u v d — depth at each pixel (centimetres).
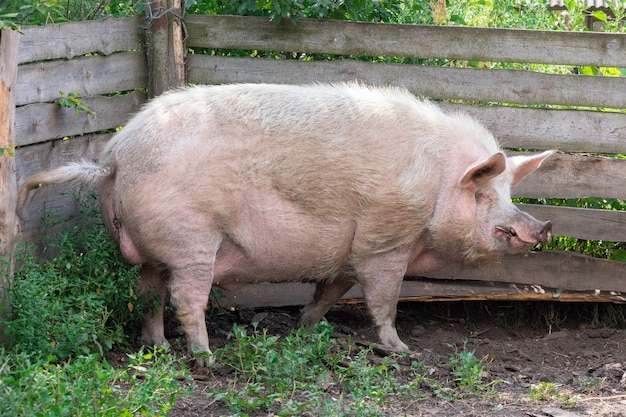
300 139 617
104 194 626
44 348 558
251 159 612
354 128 627
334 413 505
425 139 636
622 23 1038
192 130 606
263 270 647
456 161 639
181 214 600
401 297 780
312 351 604
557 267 775
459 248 654
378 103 642
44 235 658
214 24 768
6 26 560
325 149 619
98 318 608
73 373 485
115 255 648
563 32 738
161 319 662
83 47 686
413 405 554
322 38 762
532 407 559
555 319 801
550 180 762
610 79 742
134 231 605
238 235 622
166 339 689
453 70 754
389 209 627
